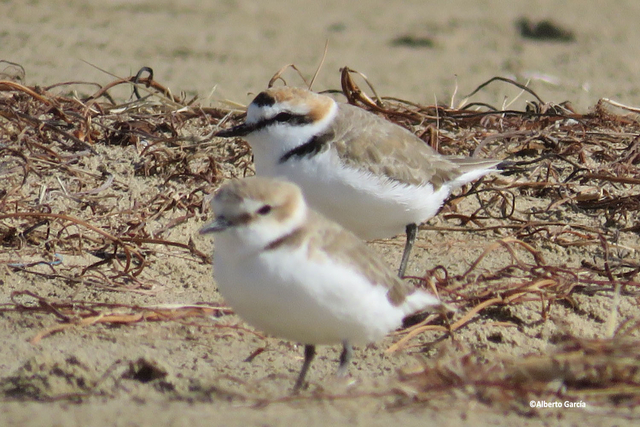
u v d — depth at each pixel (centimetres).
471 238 1205
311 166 997
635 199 1272
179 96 1686
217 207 741
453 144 1427
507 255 1158
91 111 1453
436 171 1070
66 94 1661
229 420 676
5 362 835
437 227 1207
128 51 2173
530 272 1056
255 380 822
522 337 946
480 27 2592
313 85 1966
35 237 1131
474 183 1333
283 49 2305
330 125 1009
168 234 1165
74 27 2381
